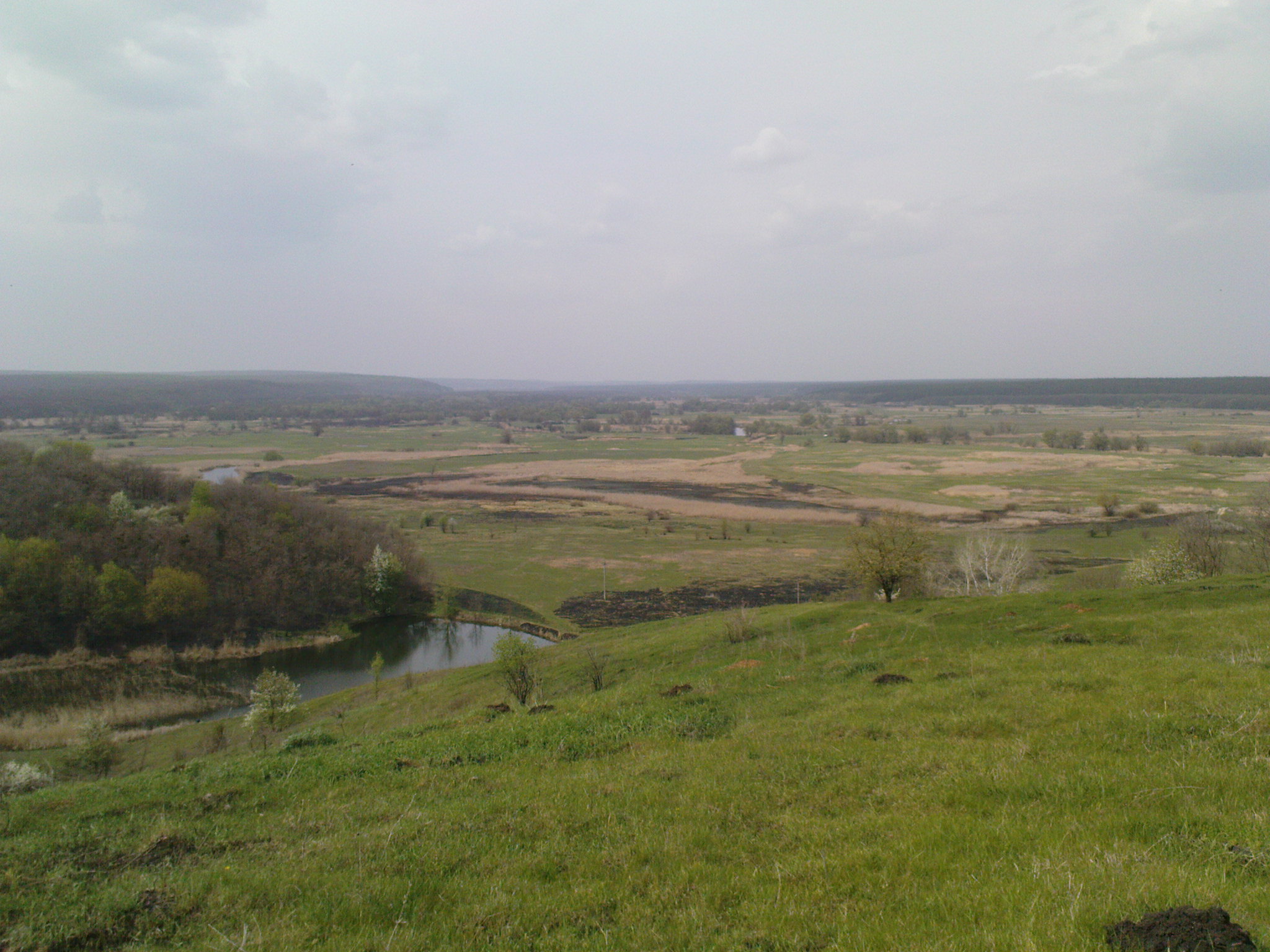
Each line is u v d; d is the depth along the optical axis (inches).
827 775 503.2
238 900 389.7
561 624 3051.2
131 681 2346.2
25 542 2554.1
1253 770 394.6
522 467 7667.3
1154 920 250.1
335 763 647.1
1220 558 1961.1
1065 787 410.6
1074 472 6127.0
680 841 413.7
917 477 6358.3
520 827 461.7
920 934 276.8
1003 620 1207.6
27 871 450.6
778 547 4345.5
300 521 3563.0
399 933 339.3
